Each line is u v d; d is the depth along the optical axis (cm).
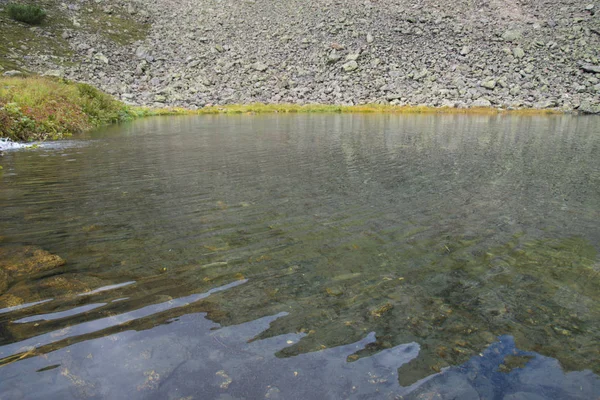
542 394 245
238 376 255
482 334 306
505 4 4916
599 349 288
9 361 265
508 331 309
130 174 873
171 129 1867
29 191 726
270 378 254
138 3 5478
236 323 316
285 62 4119
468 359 277
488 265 427
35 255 440
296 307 342
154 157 1088
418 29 4419
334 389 245
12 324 308
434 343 294
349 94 3562
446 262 433
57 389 241
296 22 4856
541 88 3403
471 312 336
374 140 1453
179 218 577
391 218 580
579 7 4578
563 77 3522
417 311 337
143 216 585
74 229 528
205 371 260
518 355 281
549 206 644
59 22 4262
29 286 368
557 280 394
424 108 3195
